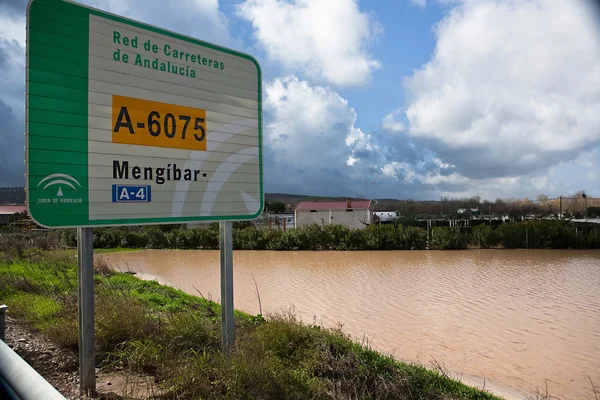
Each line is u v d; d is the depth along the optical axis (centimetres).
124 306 551
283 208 7881
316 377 483
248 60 553
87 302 387
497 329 890
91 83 414
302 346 552
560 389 599
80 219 399
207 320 645
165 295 1002
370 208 4488
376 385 498
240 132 540
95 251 3058
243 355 436
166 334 523
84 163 406
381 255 2523
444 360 705
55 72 391
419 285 1433
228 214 521
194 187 493
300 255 2603
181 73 486
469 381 616
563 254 2448
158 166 462
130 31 446
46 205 380
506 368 674
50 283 892
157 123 463
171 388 384
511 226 2858
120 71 436
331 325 912
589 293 1284
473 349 763
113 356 468
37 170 376
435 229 2888
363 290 1338
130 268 1970
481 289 1354
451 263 2081
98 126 417
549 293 1286
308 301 1166
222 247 514
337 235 2966
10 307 672
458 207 6162
